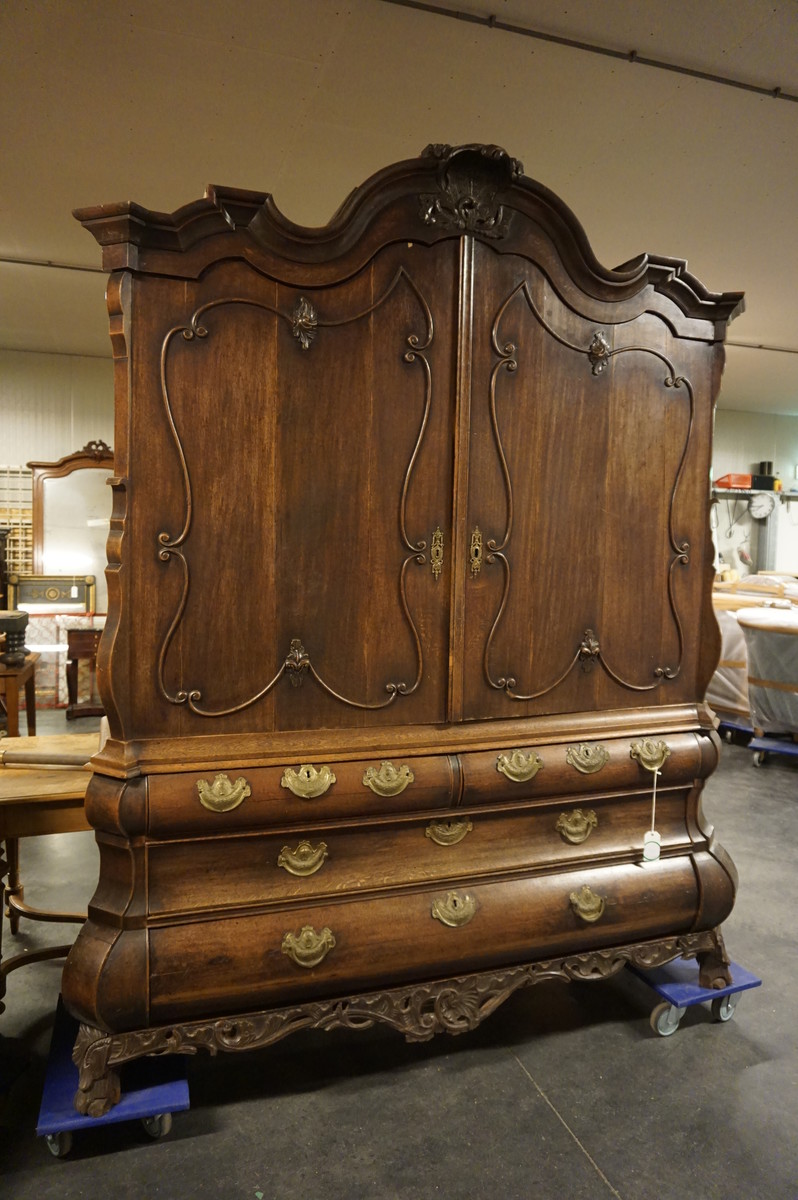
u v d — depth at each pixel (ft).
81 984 5.01
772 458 31.94
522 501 6.13
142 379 5.14
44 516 19.77
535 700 6.32
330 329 5.52
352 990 5.63
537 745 6.18
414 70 8.15
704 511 6.88
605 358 6.32
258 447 5.42
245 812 5.31
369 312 5.60
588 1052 6.35
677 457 6.72
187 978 5.15
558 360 6.16
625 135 9.54
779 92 8.57
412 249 5.66
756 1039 6.59
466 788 5.88
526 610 6.23
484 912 5.90
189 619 5.35
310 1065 6.13
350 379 5.60
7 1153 5.17
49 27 7.43
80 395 21.84
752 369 23.04
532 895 6.09
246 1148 5.24
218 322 5.26
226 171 10.62
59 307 16.96
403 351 5.71
